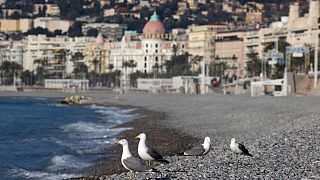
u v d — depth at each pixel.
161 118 87.38
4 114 118.00
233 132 56.22
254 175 25.39
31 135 64.75
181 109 110.62
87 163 40.53
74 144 53.03
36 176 35.91
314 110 75.19
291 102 99.62
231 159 31.08
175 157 36.59
